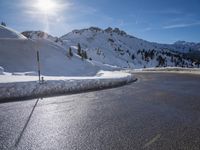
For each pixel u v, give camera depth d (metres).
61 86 13.98
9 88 11.87
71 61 84.12
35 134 5.56
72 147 4.72
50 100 10.59
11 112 7.97
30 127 6.15
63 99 10.90
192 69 46.91
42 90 12.86
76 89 14.63
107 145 4.80
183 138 5.19
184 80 22.72
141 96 11.88
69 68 75.56
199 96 11.65
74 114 7.70
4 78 16.00
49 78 17.02
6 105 9.30
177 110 8.23
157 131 5.73
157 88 15.63
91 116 7.39
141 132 5.66
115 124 6.41
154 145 4.77
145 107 8.84
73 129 5.96
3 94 11.38
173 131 5.72
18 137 5.35
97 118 7.12
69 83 14.66
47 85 13.38
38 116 7.39
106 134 5.53
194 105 9.18
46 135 5.48
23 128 6.06
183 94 12.46
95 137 5.32
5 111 8.14
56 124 6.45
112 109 8.49
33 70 66.44
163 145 4.77
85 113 7.84
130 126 6.20
